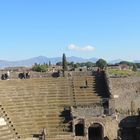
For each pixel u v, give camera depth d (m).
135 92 89.00
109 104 78.38
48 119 75.12
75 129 75.62
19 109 75.62
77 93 82.62
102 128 75.25
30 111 76.12
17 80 83.31
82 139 71.94
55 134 71.56
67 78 86.69
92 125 75.00
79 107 77.38
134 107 88.25
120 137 75.19
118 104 87.56
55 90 83.12
